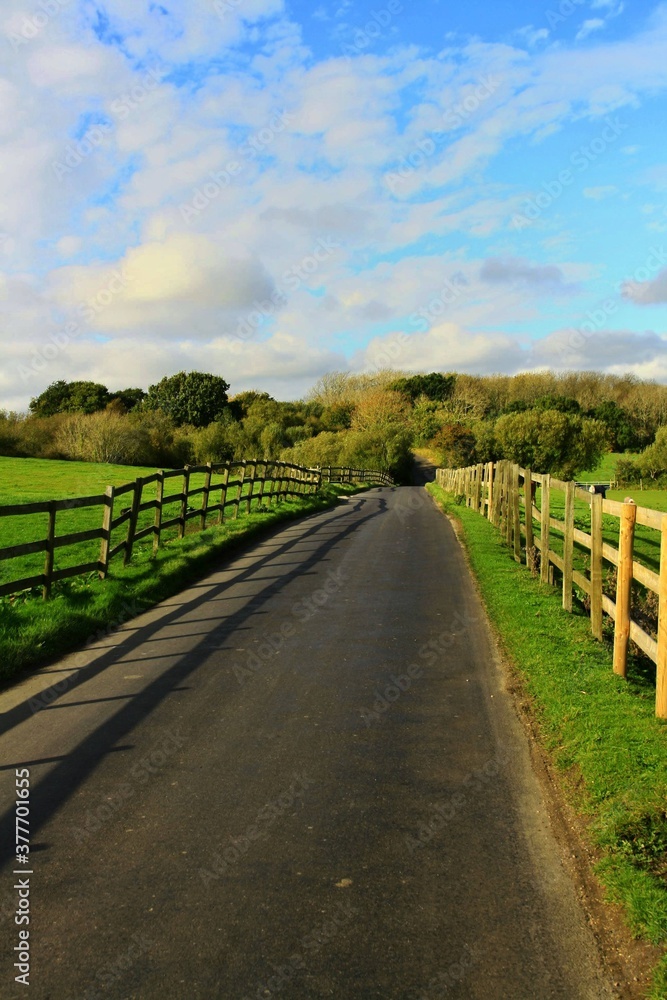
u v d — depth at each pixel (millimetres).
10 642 6977
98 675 6590
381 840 3801
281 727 5332
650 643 5574
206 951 2977
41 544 8555
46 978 2832
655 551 12484
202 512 15305
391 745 5000
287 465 24594
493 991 2756
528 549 11484
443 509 24266
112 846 3754
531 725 5348
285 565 12266
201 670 6707
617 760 4473
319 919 3170
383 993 2746
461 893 3350
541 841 3783
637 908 3123
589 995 2734
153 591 9930
